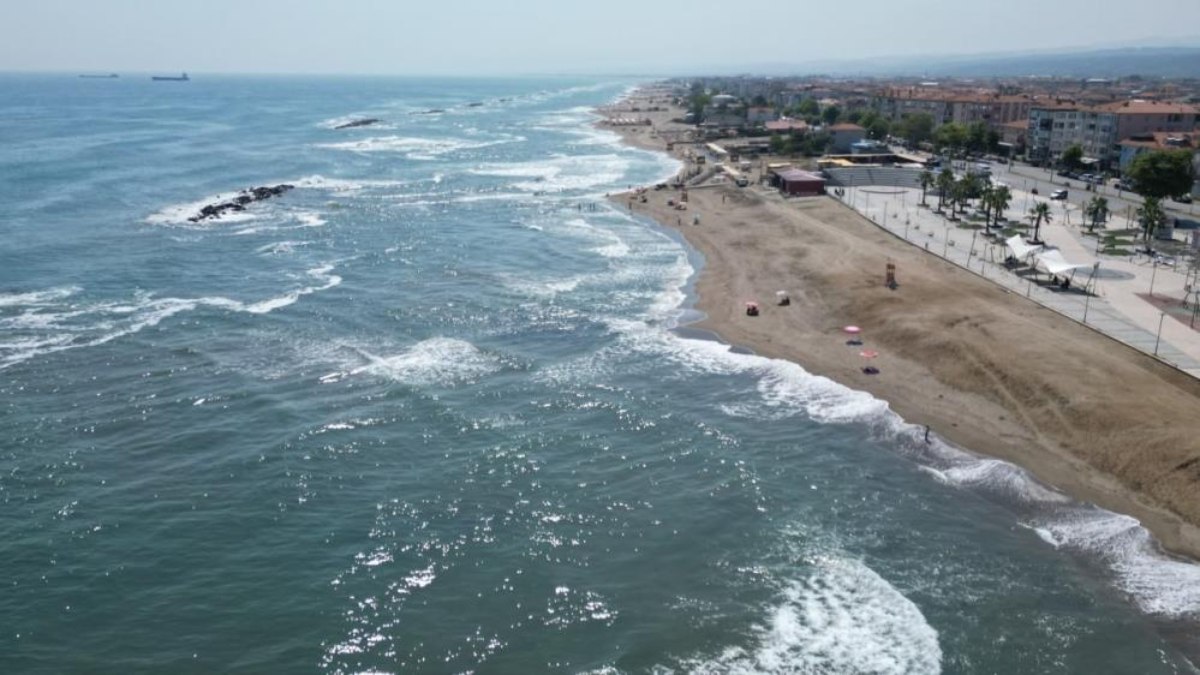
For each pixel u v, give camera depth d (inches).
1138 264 3277.6
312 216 4739.2
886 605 1422.2
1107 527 1611.7
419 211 4928.6
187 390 2224.4
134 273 3380.9
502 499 1744.6
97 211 4692.4
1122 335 2442.2
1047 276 3102.9
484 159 7696.9
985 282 3043.8
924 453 1910.7
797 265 3348.9
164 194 5339.6
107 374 2325.3
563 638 1354.6
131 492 1745.8
